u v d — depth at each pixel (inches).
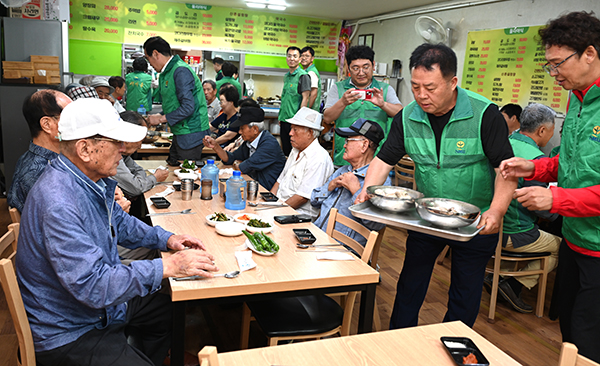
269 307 75.0
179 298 54.9
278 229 83.0
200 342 94.9
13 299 50.3
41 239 52.7
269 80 319.3
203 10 268.5
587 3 154.2
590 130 62.7
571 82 62.6
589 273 66.2
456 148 73.7
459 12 212.1
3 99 182.1
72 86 108.3
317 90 220.7
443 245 80.4
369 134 94.7
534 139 122.5
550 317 116.6
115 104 167.9
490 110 71.2
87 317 56.2
